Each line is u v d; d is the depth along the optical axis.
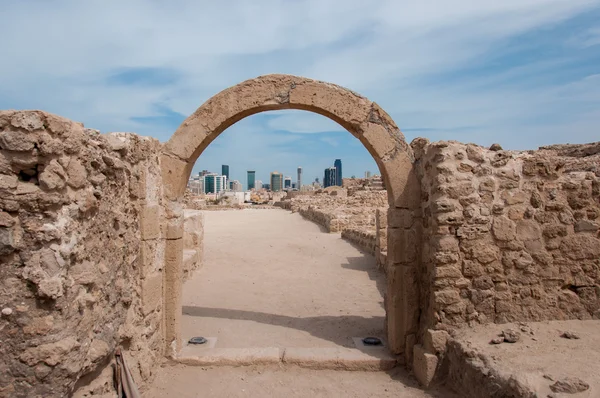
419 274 5.25
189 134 5.20
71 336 2.88
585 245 4.70
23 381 2.71
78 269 3.05
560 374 3.45
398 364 5.11
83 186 3.14
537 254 4.70
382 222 10.30
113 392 3.60
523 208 4.72
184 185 5.34
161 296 5.00
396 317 5.16
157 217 4.84
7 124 2.69
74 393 3.06
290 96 5.28
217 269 10.56
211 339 5.73
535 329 4.50
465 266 4.68
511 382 3.43
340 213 17.62
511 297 4.71
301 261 11.56
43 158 2.75
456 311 4.67
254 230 18.11
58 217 2.84
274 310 7.25
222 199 43.88
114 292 3.72
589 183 4.73
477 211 4.68
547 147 10.83
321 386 4.65
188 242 10.34
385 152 5.30
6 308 2.68
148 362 4.48
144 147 4.57
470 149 4.75
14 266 2.71
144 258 4.48
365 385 4.69
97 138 3.48
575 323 4.62
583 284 4.71
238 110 5.26
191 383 4.68
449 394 4.34
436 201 4.70
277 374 4.92
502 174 4.73
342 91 5.31
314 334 6.05
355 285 9.00
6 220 2.66
